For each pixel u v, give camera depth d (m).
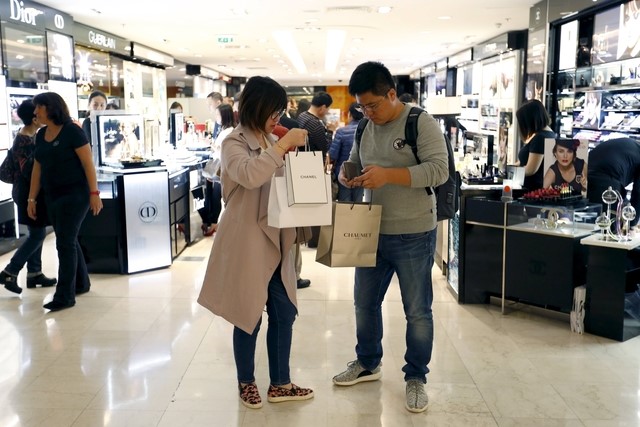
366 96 3.00
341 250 3.05
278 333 3.22
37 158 4.68
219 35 12.07
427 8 8.94
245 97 3.00
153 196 5.94
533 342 4.15
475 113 14.45
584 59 7.74
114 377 3.57
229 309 3.04
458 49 15.27
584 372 3.67
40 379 3.54
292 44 13.93
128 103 13.47
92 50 11.11
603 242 4.16
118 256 5.82
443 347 4.05
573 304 4.37
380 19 9.97
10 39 7.43
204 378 3.56
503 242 4.73
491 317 4.66
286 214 2.82
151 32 11.57
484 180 5.16
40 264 5.40
